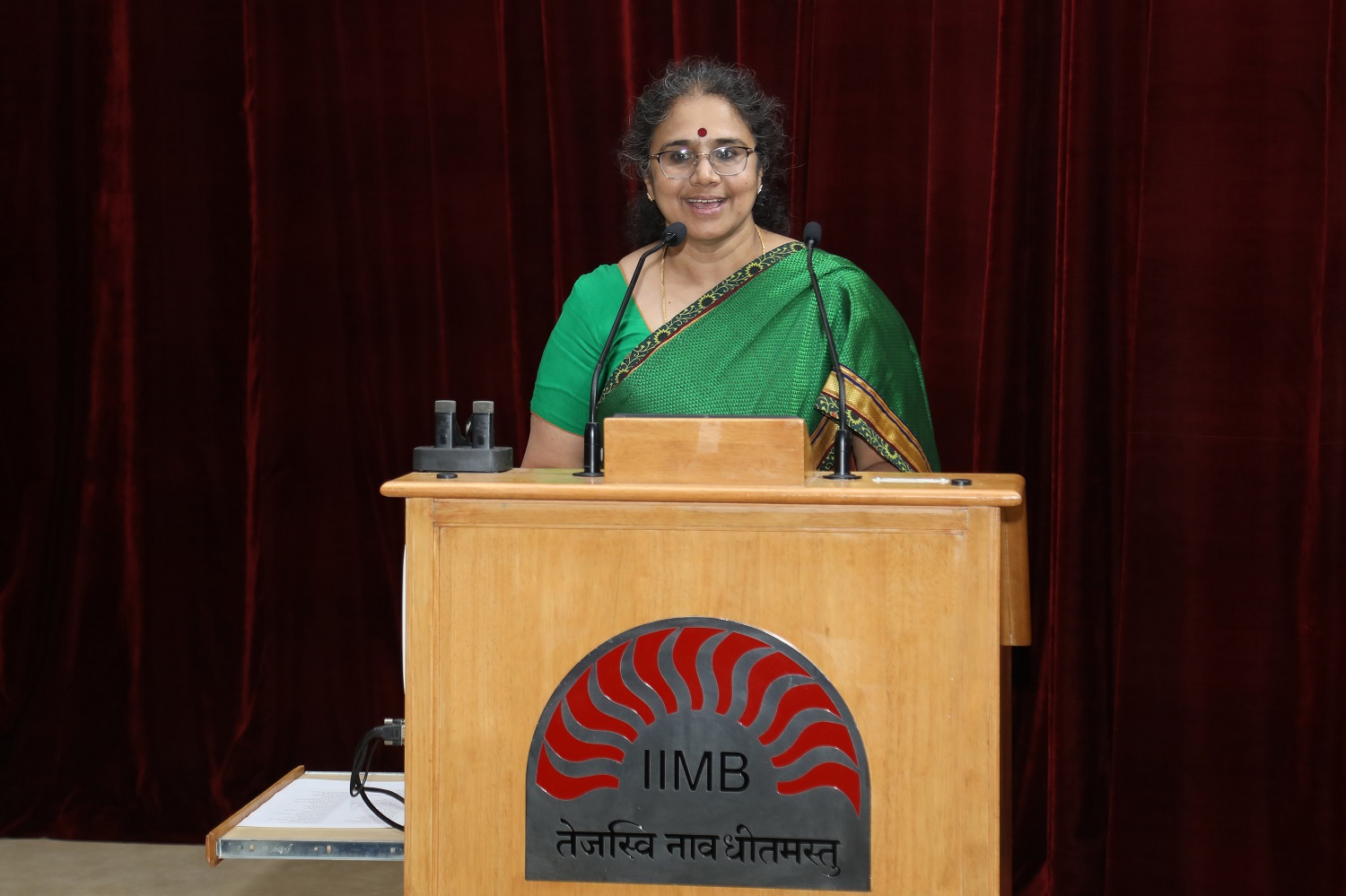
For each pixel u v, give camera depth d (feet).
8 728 9.83
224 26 9.54
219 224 9.60
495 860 4.62
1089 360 8.27
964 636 4.41
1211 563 7.89
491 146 9.16
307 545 9.47
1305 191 7.75
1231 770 7.91
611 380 6.82
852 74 8.54
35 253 9.68
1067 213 8.14
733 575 4.54
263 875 8.82
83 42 9.70
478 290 9.19
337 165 9.38
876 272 8.59
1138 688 8.04
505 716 4.62
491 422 5.22
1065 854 8.29
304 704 9.52
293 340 9.41
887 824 4.44
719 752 4.51
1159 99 7.86
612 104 8.97
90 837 9.58
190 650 9.70
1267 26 7.73
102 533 9.82
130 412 9.70
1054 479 8.33
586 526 4.60
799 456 4.62
